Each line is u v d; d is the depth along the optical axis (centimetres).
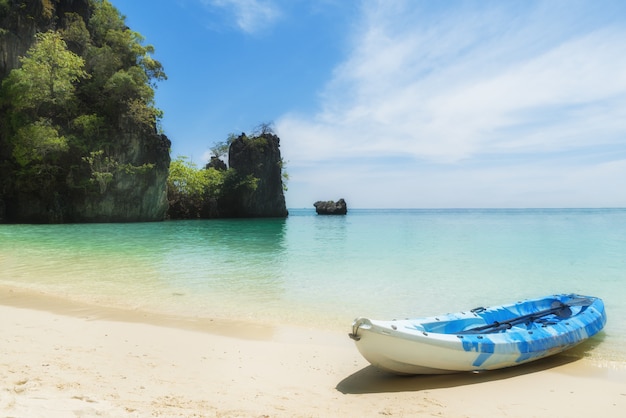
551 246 2275
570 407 484
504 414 463
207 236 2864
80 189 4181
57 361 568
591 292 1172
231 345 694
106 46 4638
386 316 914
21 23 4166
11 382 461
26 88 3844
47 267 1459
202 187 6138
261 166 6600
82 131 4259
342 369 598
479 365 586
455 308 991
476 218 7656
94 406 397
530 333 641
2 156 4075
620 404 493
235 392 497
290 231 3462
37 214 4128
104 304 962
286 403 471
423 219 6919
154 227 3688
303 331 787
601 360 658
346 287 1202
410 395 514
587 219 7012
